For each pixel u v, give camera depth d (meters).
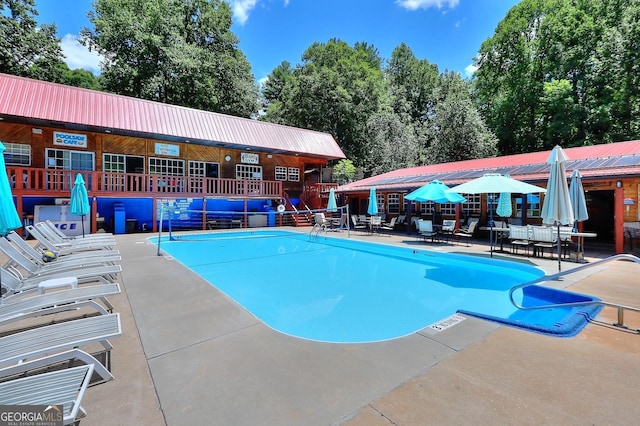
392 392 2.39
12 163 12.96
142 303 4.74
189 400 2.32
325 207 22.31
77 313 4.27
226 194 17.44
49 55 25.22
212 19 29.59
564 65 23.58
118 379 2.62
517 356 2.97
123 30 23.11
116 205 14.77
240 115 29.98
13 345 2.36
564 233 8.18
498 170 13.22
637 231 9.86
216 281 7.31
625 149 11.46
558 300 5.19
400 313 5.20
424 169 19.28
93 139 14.78
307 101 31.20
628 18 19.78
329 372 2.71
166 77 24.83
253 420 2.09
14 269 5.30
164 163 16.88
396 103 37.62
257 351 3.15
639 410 2.14
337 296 6.17
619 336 3.41
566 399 2.27
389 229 17.64
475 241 12.55
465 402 2.24
